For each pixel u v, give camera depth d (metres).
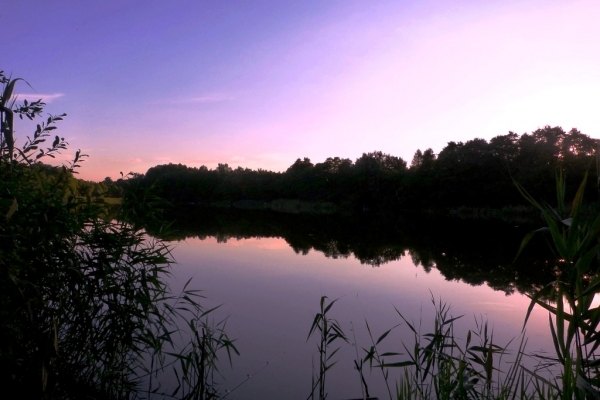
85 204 3.66
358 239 17.95
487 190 36.31
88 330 3.78
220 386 4.41
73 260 3.46
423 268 10.94
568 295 2.45
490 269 10.77
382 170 52.41
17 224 3.09
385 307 7.22
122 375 4.12
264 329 6.05
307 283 9.04
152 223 4.26
